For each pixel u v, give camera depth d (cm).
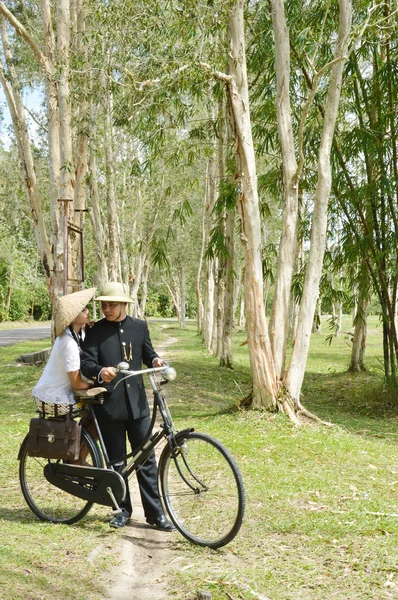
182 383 1388
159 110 923
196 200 3028
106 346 468
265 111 1202
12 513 490
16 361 1927
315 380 1723
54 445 460
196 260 4078
